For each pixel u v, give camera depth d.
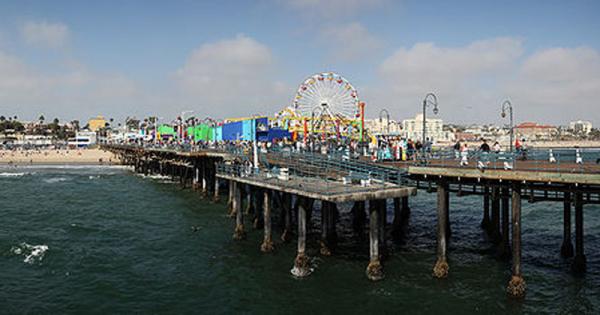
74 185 65.31
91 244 31.23
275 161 34.78
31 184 67.00
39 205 47.53
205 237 32.53
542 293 21.25
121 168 98.31
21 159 112.88
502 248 26.08
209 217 39.62
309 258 26.09
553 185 20.00
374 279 23.03
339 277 23.61
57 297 21.98
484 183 21.31
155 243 31.36
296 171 30.97
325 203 27.03
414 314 19.55
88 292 22.62
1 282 23.78
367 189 22.47
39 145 150.88
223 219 38.66
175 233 34.09
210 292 22.50
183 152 54.62
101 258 27.98
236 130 62.72
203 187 50.47
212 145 58.47
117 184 66.06
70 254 28.70
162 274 25.12
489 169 20.12
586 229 34.31
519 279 20.36
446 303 20.41
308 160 30.16
